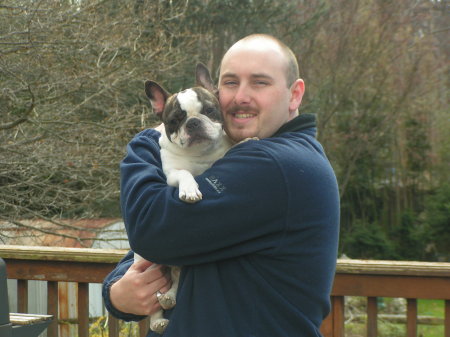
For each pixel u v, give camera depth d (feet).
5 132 25.16
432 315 33.73
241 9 41.98
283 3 44.42
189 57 35.58
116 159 27.30
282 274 6.01
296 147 6.28
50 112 26.21
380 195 54.75
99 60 26.25
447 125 54.34
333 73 49.21
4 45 24.12
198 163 8.05
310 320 6.11
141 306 6.86
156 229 6.14
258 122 6.81
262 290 5.96
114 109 28.14
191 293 6.16
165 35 33.06
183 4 37.63
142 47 30.30
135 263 7.16
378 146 53.52
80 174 27.07
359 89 50.29
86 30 26.58
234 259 6.08
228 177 6.04
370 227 51.21
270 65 6.77
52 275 9.57
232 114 7.07
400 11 50.62
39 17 24.40
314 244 6.10
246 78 6.81
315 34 48.11
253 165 6.02
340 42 49.26
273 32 45.09
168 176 7.03
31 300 24.16
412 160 54.60
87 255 9.30
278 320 5.96
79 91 26.35
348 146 51.75
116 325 9.56
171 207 6.03
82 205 27.61
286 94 6.91
